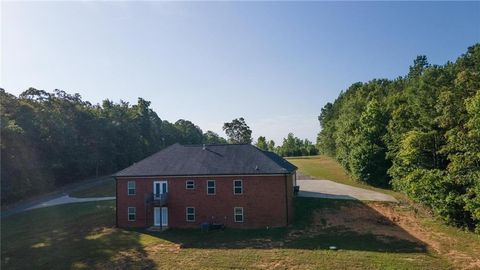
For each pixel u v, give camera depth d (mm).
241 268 22812
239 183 33312
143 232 32531
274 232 30703
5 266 25219
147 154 96688
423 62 85625
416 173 34625
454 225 30016
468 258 23125
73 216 39469
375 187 47938
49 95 71250
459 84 36594
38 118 59344
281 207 32531
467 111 31203
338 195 41438
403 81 80188
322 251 25203
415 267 21812
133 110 102688
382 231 29656
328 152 89938
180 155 37375
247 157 35188
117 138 83375
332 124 87500
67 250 27984
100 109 89250
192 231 32531
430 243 26406
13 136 49688
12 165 49312
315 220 33250
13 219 39906
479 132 27828
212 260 24375
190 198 34094
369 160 49219
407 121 45531
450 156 31516
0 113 53469
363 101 69875
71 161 64875
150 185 34969
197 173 33844
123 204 35219
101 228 34250
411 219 32562
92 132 74562
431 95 44719
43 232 33812
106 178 72438
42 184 57500
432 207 32969
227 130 156625
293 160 91188
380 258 23438
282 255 24703
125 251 27109
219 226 32656
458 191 30156
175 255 25750
